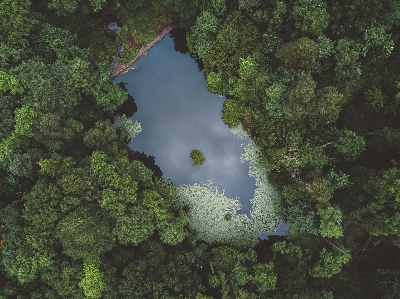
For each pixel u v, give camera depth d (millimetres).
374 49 21609
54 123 20281
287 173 23703
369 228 20594
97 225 19609
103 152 21281
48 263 19844
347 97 22688
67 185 19766
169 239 21109
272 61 22625
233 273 21766
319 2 20266
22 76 20438
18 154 20656
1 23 20688
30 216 19531
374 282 22703
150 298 19719
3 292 19984
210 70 24328
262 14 22078
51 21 23781
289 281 21672
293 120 22297
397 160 22078
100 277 20359
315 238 23812
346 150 21250
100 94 22516
